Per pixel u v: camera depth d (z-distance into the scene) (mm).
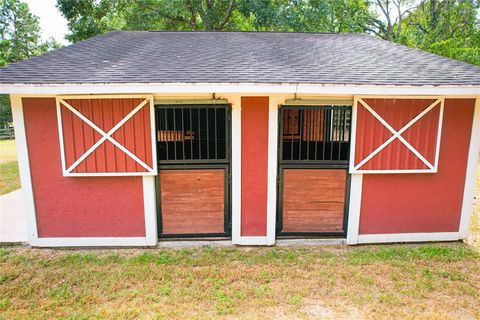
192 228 4820
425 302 3373
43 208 4566
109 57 4871
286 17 12938
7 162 12164
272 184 4637
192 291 3549
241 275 3881
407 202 4750
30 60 4605
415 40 19453
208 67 4457
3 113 26781
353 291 3561
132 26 13969
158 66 4484
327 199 4789
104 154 4391
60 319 3092
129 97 4238
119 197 4594
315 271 3984
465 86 4023
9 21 33656
